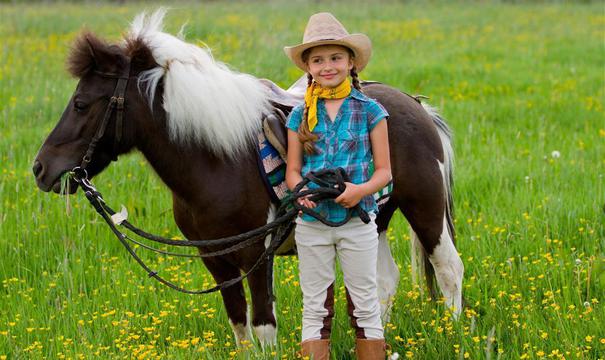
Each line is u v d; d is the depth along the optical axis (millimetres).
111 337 5133
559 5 29453
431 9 27672
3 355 4934
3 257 6445
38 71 13406
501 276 5887
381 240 5344
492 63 15672
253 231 4125
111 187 7773
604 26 22312
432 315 5129
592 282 5555
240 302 4758
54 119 10328
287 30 19203
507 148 9188
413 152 4809
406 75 13945
